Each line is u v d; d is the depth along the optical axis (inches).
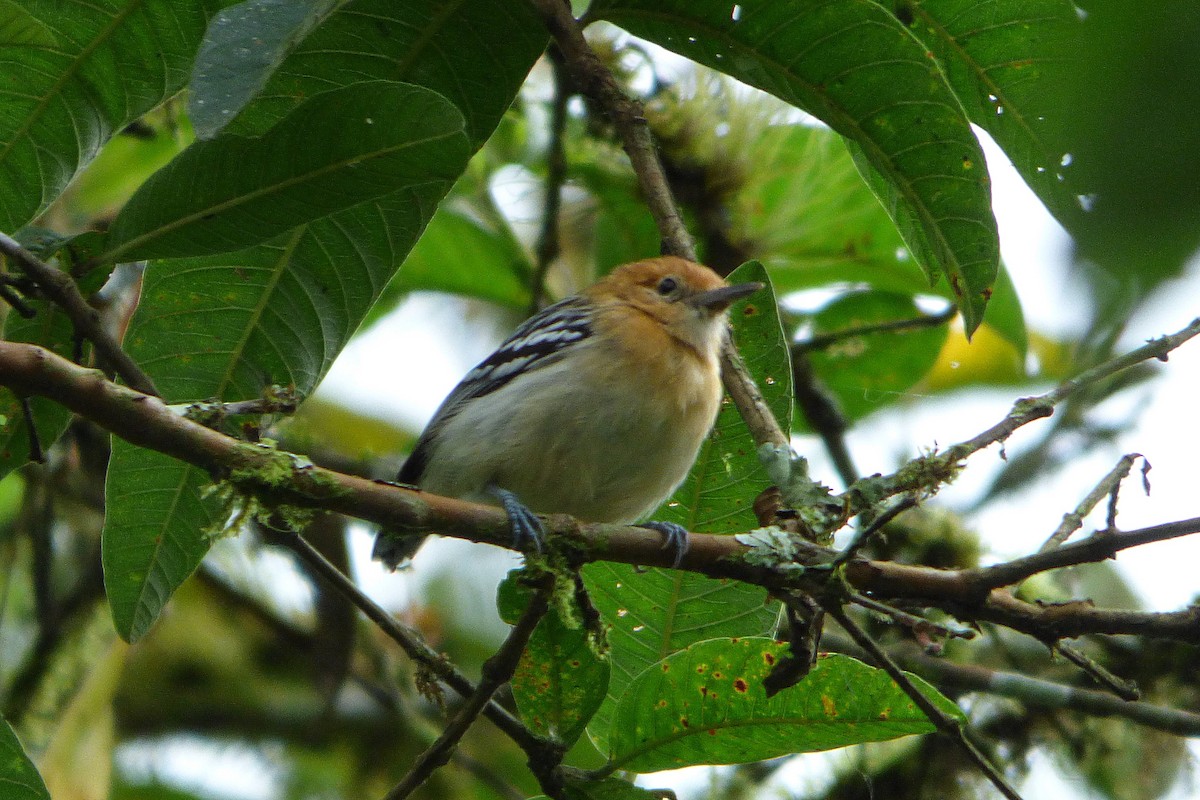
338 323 325.1
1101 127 94.2
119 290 525.3
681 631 321.4
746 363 325.7
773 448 288.4
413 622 639.8
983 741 505.0
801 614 259.1
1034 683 433.1
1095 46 95.0
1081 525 287.6
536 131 573.3
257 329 324.8
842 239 552.4
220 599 619.8
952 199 303.3
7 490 621.0
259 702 654.5
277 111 319.9
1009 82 315.6
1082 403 552.7
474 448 416.2
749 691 277.1
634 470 414.6
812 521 275.6
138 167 580.1
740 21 305.0
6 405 300.2
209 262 315.0
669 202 311.6
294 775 636.1
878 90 299.6
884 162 307.0
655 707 281.6
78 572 597.3
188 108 227.9
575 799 279.0
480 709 268.1
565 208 580.4
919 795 490.3
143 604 318.3
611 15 325.1
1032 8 307.1
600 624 277.4
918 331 570.6
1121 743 501.0
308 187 253.3
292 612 586.6
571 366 411.2
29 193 318.0
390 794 269.0
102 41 305.0
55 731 494.0
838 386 582.2
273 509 236.4
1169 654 504.4
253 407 240.2
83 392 221.6
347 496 239.5
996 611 268.7
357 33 311.6
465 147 244.1
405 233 315.9
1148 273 94.8
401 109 238.2
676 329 430.6
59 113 312.2
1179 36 91.6
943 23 314.5
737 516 334.0
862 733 276.5
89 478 579.2
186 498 312.0
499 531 253.6
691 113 539.8
